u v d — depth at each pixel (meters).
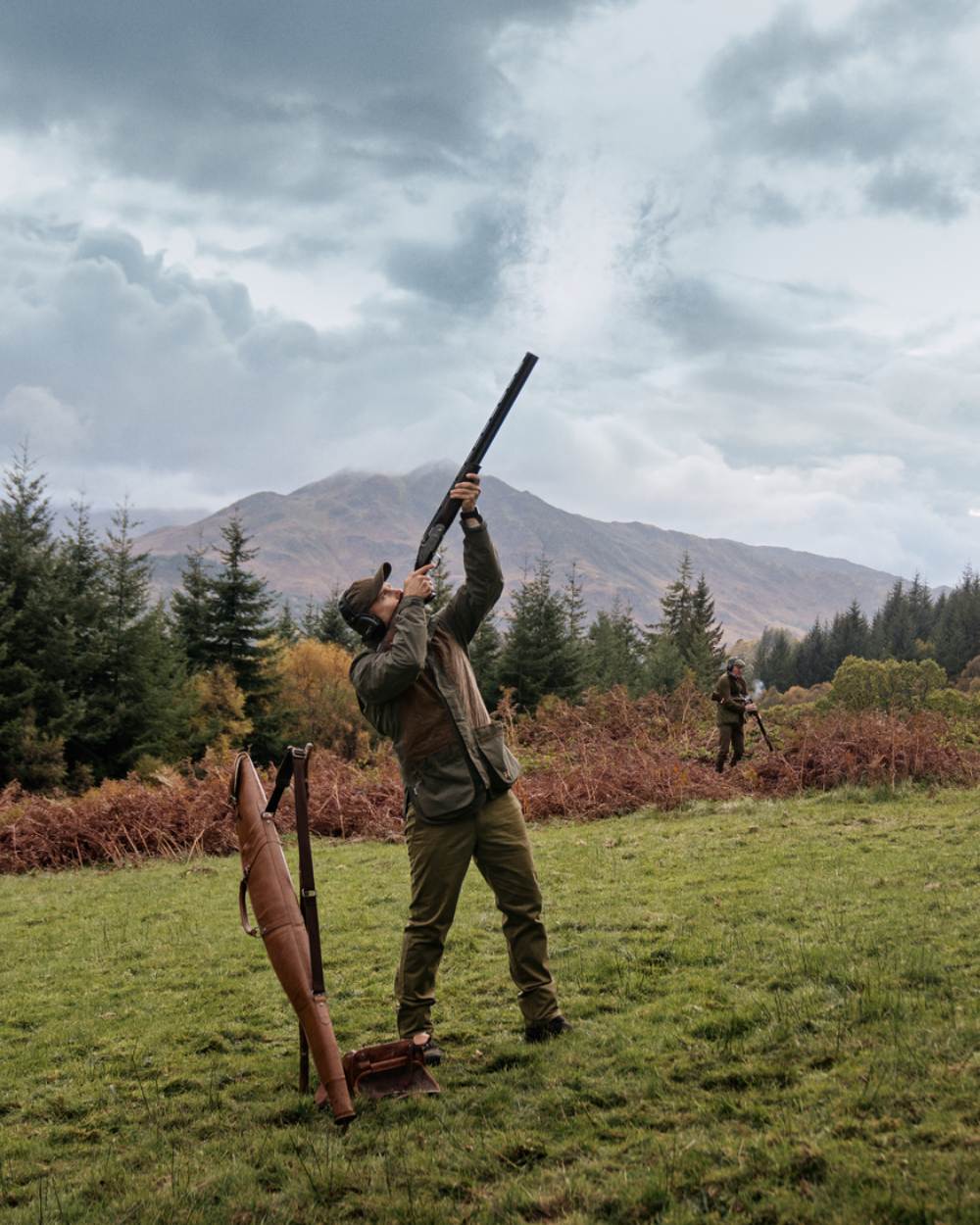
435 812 4.75
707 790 14.43
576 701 50.53
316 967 3.96
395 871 10.68
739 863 9.01
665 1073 4.30
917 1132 3.50
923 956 5.39
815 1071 4.16
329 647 57.84
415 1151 3.80
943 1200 3.04
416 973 4.79
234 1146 4.01
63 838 14.02
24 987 7.05
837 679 32.34
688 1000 5.27
